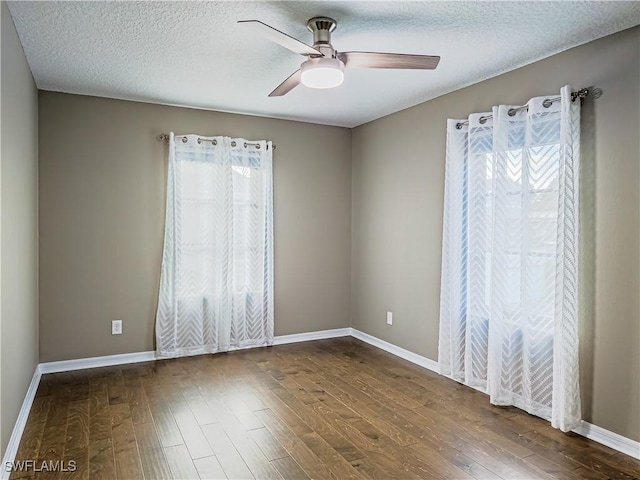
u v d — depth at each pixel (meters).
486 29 2.67
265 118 4.79
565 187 2.79
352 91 3.87
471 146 3.51
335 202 5.19
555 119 2.94
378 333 4.81
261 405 3.25
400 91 3.87
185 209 4.36
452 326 3.72
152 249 4.29
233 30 2.69
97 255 4.08
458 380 3.72
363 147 5.05
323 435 2.80
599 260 2.75
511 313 3.22
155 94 3.98
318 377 3.85
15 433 2.59
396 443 2.70
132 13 2.47
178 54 3.06
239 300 4.63
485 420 3.02
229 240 4.51
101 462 2.46
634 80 2.59
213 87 3.79
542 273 3.03
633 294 2.59
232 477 2.33
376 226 4.83
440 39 2.81
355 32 2.71
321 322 5.16
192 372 3.95
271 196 4.75
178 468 2.41
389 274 4.64
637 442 2.56
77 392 3.46
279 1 2.34
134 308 4.23
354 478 2.33
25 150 3.03
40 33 2.71
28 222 3.18
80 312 4.02
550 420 2.99
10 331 2.45
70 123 3.95
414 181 4.29
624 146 2.63
